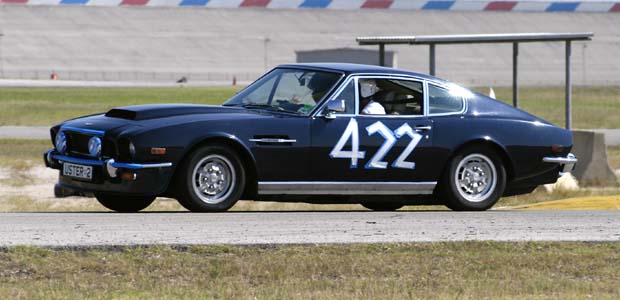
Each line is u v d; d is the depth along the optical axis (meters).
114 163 27.19
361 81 29.91
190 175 27.53
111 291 18.91
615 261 22.14
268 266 20.72
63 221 25.25
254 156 28.12
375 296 18.77
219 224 25.06
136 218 26.06
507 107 31.80
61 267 20.30
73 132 28.67
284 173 28.61
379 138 29.59
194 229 24.11
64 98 158.88
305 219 26.47
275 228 24.62
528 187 31.84
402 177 30.00
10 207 43.16
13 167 59.75
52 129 29.91
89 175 27.86
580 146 57.50
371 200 30.17
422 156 30.12
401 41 59.06
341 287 19.62
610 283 20.44
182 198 27.64
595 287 20.05
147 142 27.02
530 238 24.00
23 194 49.81
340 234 23.94
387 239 23.34
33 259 20.48
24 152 69.75
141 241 22.14
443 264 21.50
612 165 65.50
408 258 21.78
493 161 31.05
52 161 29.33
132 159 27.06
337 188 29.33
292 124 28.66
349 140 29.20
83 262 20.53
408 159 29.97
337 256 21.69
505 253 22.50
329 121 29.08
